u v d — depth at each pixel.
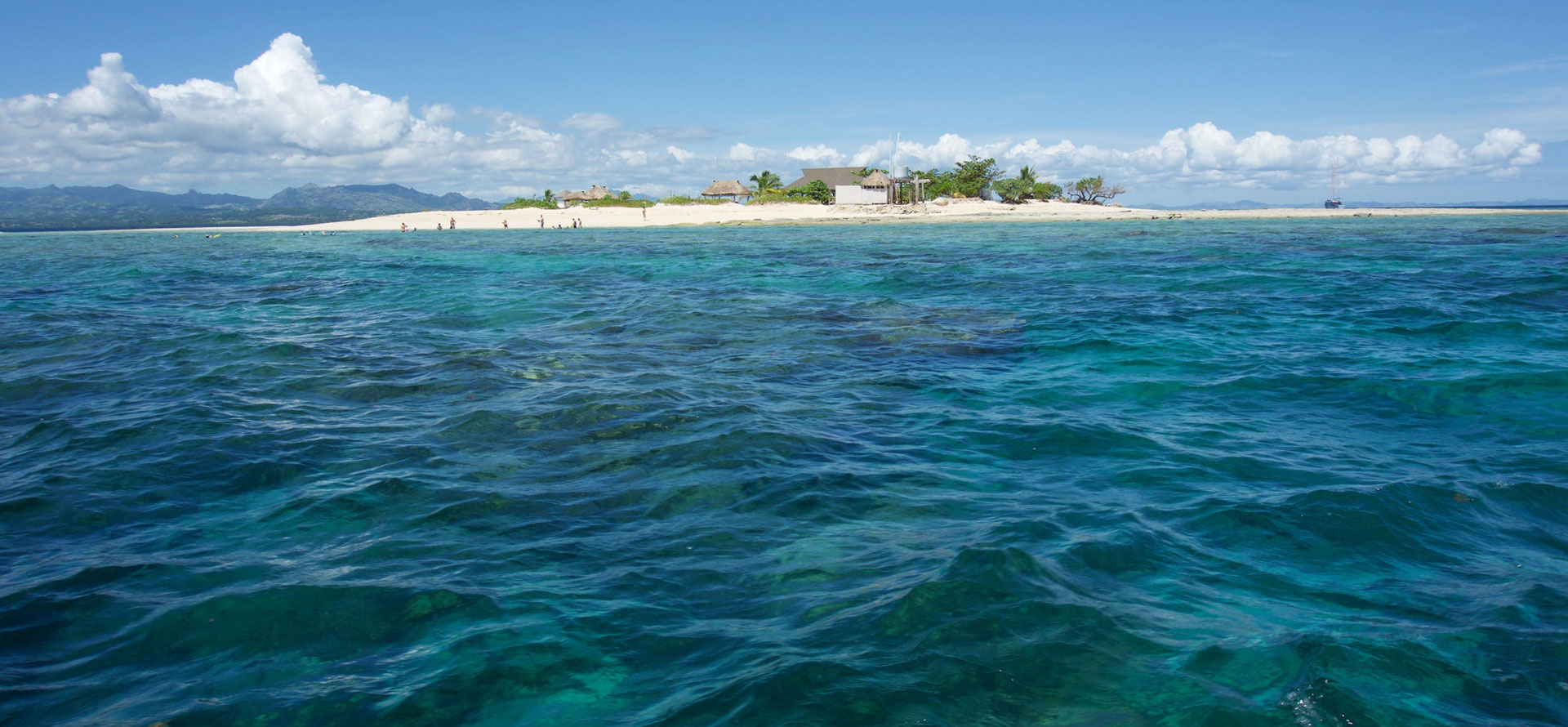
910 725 3.51
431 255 37.72
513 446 7.69
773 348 12.66
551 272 27.27
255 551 5.47
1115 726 3.52
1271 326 14.45
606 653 4.18
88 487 6.70
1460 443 7.67
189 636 4.38
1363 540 5.46
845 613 4.49
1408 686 3.78
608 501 6.32
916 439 7.90
